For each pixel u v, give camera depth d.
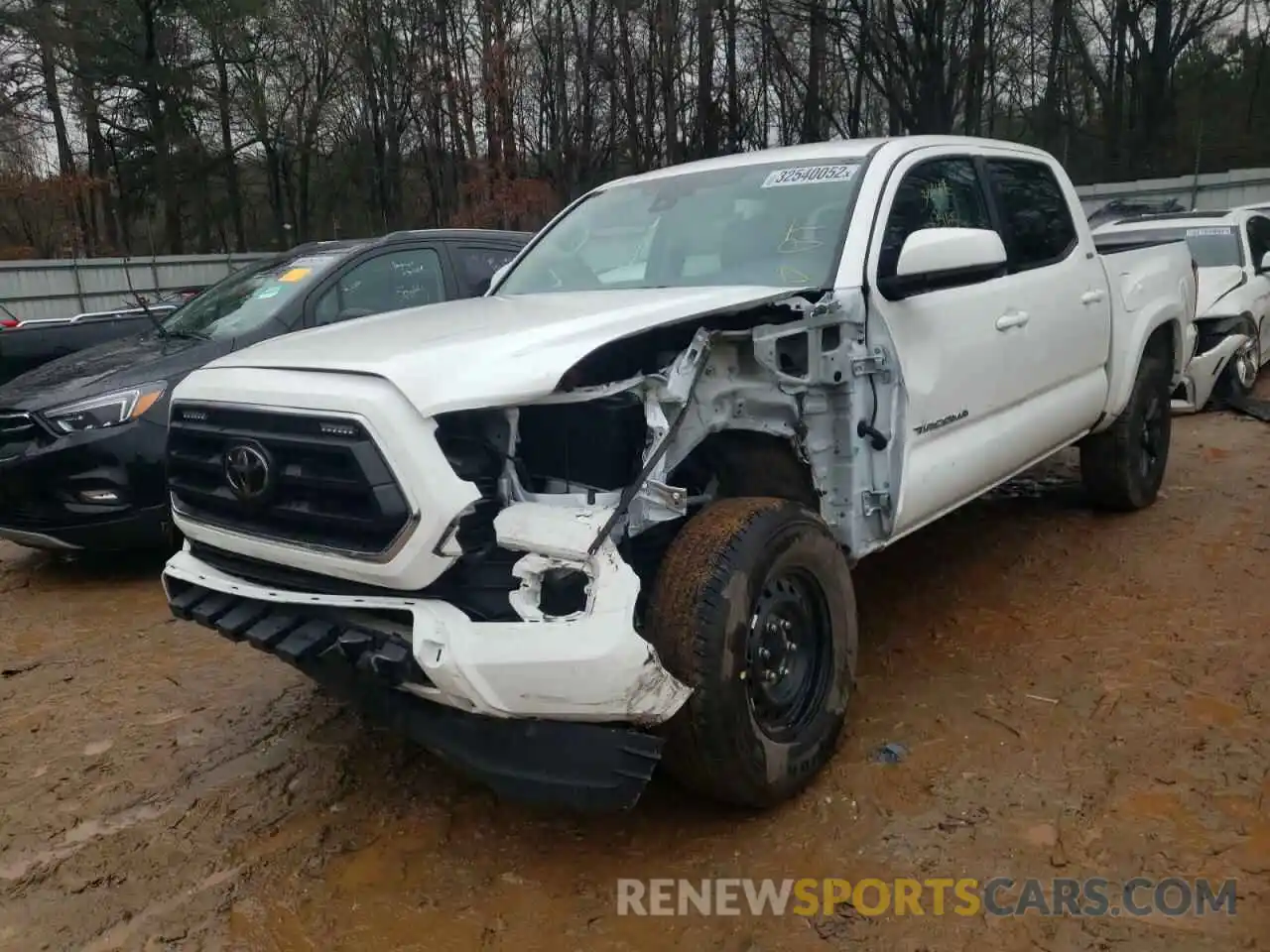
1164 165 31.88
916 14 26.00
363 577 2.71
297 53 38.38
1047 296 4.51
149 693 4.31
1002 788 3.13
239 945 2.66
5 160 33.62
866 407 3.47
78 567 6.30
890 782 3.20
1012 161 4.77
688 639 2.73
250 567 3.09
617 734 2.59
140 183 37.56
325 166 42.78
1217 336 8.24
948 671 3.97
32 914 2.83
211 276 24.84
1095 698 3.67
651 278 4.01
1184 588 4.65
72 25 32.62
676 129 27.69
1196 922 2.51
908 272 3.45
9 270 21.92
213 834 3.19
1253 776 3.11
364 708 2.90
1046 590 4.75
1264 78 34.38
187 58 36.25
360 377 2.74
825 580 3.15
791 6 27.73
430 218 34.81
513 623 2.54
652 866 2.88
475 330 3.04
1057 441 4.79
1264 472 6.58
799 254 3.66
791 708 3.12
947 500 3.91
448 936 2.64
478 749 2.67
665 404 2.82
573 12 27.77
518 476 2.76
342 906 2.79
